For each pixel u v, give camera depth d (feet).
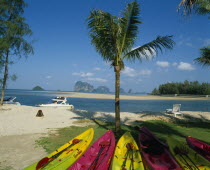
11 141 27.73
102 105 115.85
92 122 44.62
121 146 22.71
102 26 28.48
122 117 52.06
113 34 29.12
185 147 20.79
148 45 29.45
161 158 19.74
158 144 22.53
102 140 24.70
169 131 34.76
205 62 37.04
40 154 22.33
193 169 16.88
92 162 19.07
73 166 16.94
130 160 18.98
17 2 66.39
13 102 84.12
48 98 182.39
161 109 98.02
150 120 47.70
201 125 41.96
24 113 56.90
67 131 34.30
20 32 64.69
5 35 63.62
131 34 30.30
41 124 42.37
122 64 32.65
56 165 16.34
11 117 50.49
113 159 18.07
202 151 21.30
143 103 145.69
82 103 129.59
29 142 27.12
